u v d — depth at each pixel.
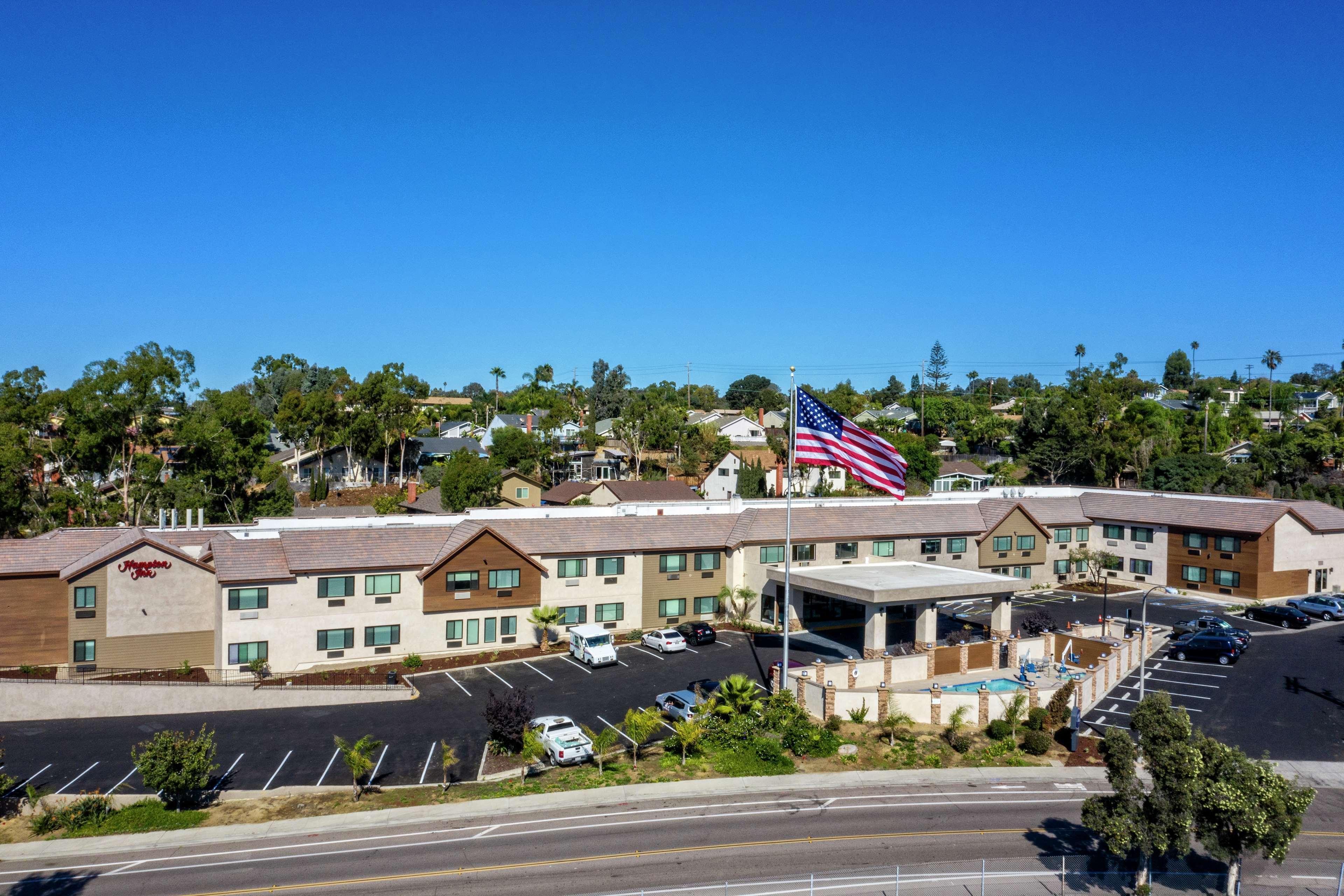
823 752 37.12
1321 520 69.88
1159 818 22.84
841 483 115.69
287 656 49.16
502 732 36.84
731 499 66.12
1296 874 26.44
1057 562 75.06
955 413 172.88
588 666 50.47
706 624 56.78
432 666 50.78
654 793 32.91
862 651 52.78
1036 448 122.56
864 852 27.62
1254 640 56.38
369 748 34.09
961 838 28.88
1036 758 37.41
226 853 28.22
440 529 54.91
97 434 76.81
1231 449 117.94
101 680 46.06
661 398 196.75
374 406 123.00
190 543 53.91
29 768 36.62
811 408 40.66
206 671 48.47
